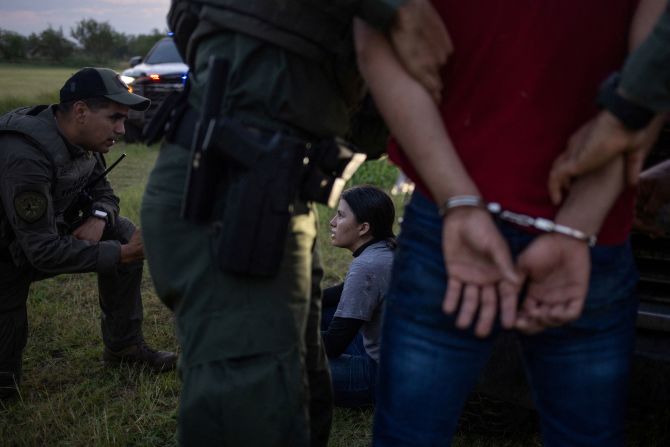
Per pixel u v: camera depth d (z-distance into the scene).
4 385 2.51
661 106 0.88
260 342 1.21
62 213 2.57
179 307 1.25
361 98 1.38
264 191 1.17
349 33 1.21
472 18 1.00
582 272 1.01
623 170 0.98
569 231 0.99
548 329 1.11
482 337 1.06
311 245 1.34
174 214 1.25
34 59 77.88
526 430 2.14
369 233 2.34
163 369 2.76
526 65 1.00
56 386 2.67
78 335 3.11
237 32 1.21
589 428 1.14
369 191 2.35
